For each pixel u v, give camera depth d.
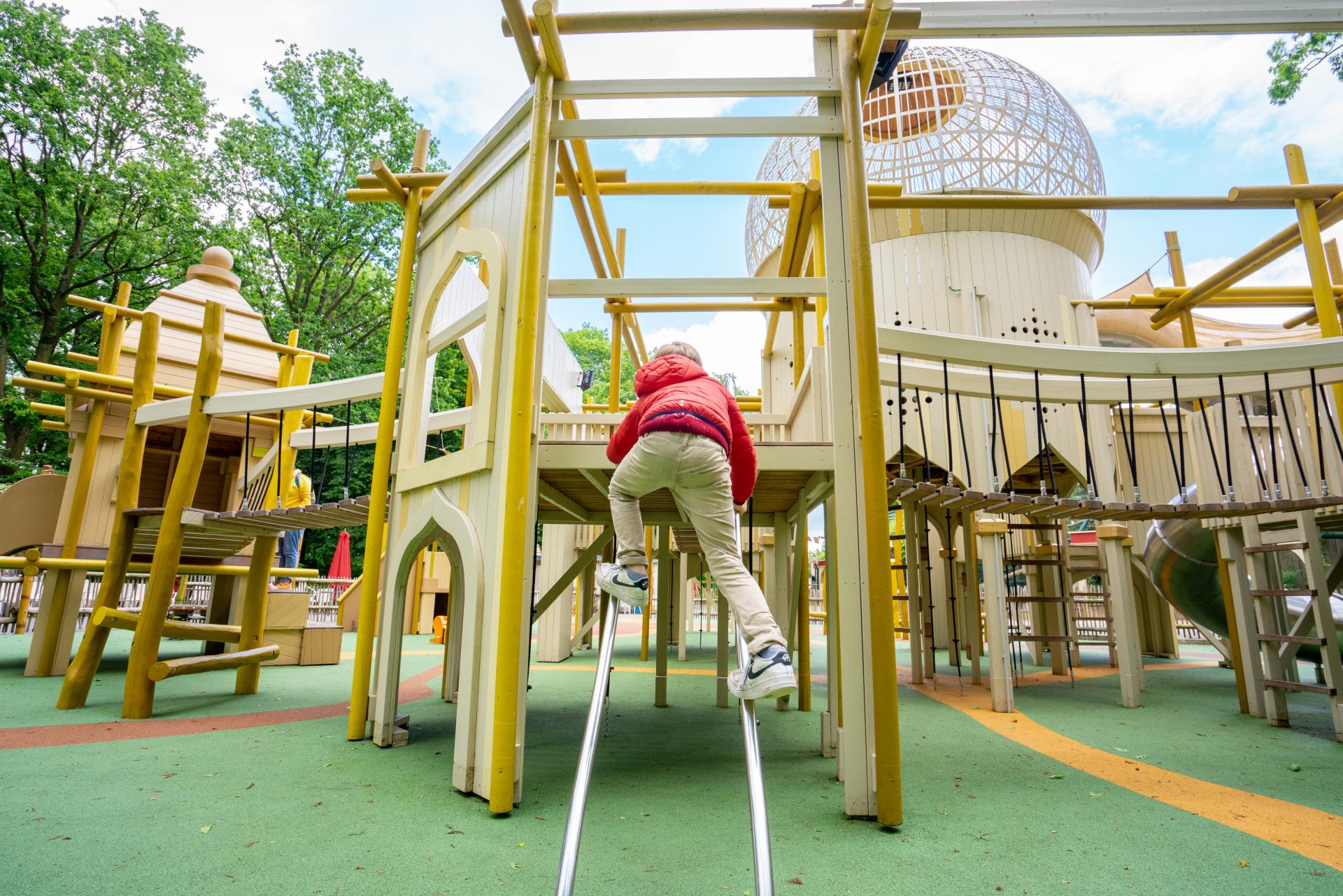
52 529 6.83
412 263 4.37
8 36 20.56
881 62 3.21
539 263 2.90
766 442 3.27
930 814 2.58
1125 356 3.89
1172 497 9.66
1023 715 4.87
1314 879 1.98
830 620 3.65
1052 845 2.25
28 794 2.64
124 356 7.26
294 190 24.33
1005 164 8.99
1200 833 2.38
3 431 21.56
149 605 4.34
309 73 25.09
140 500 8.54
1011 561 6.81
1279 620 5.32
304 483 7.94
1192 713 4.96
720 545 2.39
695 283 3.08
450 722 4.31
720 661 5.19
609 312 7.45
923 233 8.48
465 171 3.90
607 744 3.76
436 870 1.98
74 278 22.02
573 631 10.45
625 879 1.93
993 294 8.20
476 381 6.21
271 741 3.64
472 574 2.92
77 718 4.15
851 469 2.76
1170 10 3.00
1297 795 2.87
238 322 8.41
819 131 2.99
